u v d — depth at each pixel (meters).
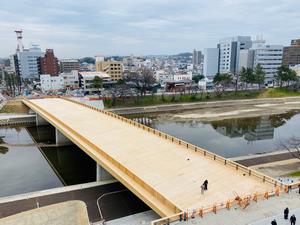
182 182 31.38
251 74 161.38
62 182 50.50
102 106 120.75
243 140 76.19
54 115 74.06
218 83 161.75
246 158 53.75
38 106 91.81
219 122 100.19
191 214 23.94
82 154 66.62
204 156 39.62
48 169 57.19
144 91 142.88
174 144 45.62
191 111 123.12
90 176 53.31
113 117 70.31
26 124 100.00
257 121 100.94
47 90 175.25
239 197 25.89
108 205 35.84
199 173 33.75
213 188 29.72
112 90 142.38
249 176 32.56
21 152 68.56
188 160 38.19
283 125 94.50
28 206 35.78
